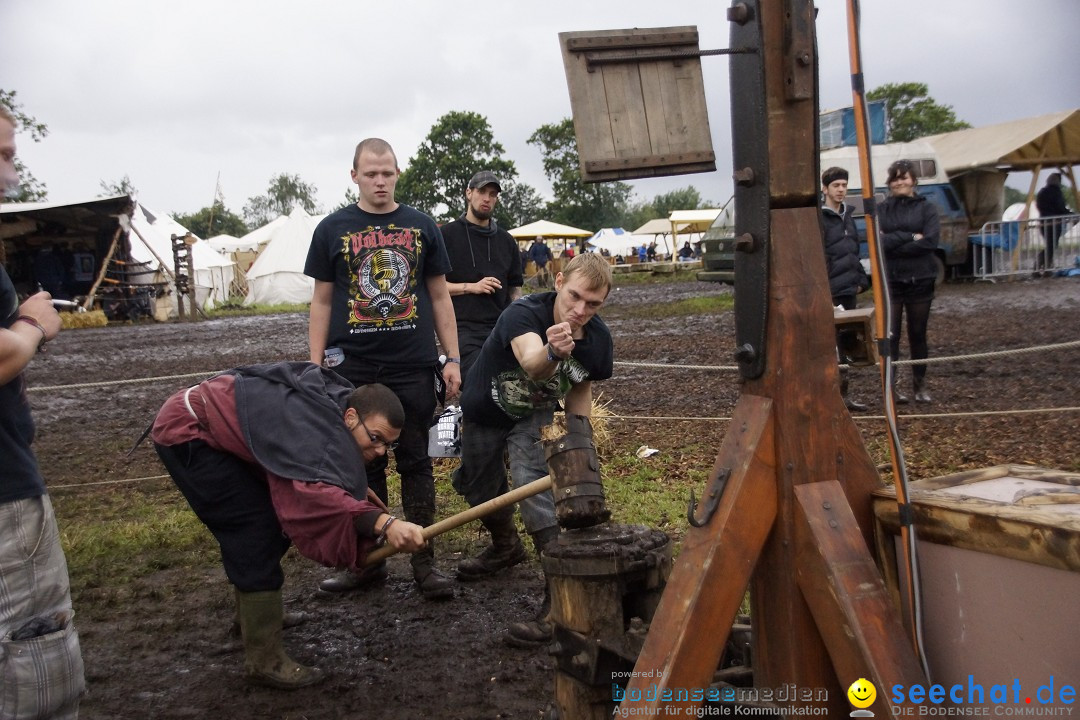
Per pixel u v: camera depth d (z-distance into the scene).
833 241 7.68
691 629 2.10
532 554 4.98
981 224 22.66
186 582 4.73
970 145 22.70
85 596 4.53
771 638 2.26
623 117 2.22
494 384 3.74
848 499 2.23
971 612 2.03
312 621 4.20
